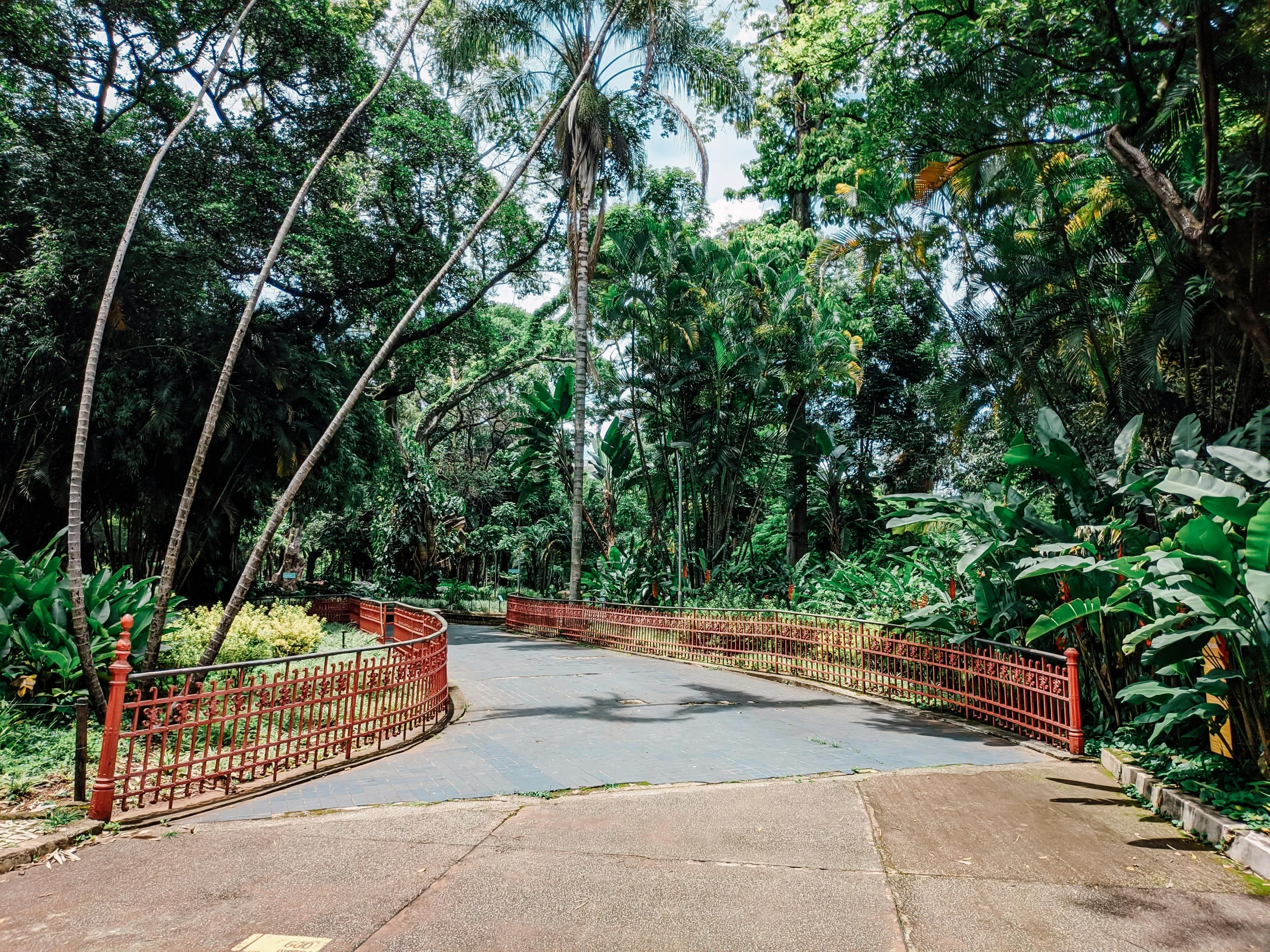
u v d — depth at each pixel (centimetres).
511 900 358
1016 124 941
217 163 1451
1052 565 610
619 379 1886
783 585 1691
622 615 1560
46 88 1334
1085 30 830
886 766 621
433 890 371
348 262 1675
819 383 1784
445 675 878
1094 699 725
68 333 1284
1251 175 693
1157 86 852
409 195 1792
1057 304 987
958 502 829
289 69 1584
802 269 1836
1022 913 344
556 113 899
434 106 1808
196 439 1481
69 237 1155
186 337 1420
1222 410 956
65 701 673
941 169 973
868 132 1133
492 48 1652
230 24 1468
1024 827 464
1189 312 819
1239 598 497
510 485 3116
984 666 799
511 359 2927
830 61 1107
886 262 1263
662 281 1764
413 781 574
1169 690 546
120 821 470
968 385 1152
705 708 897
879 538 2056
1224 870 397
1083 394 1162
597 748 684
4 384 1196
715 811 496
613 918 339
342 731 648
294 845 436
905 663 927
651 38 1595
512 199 2045
